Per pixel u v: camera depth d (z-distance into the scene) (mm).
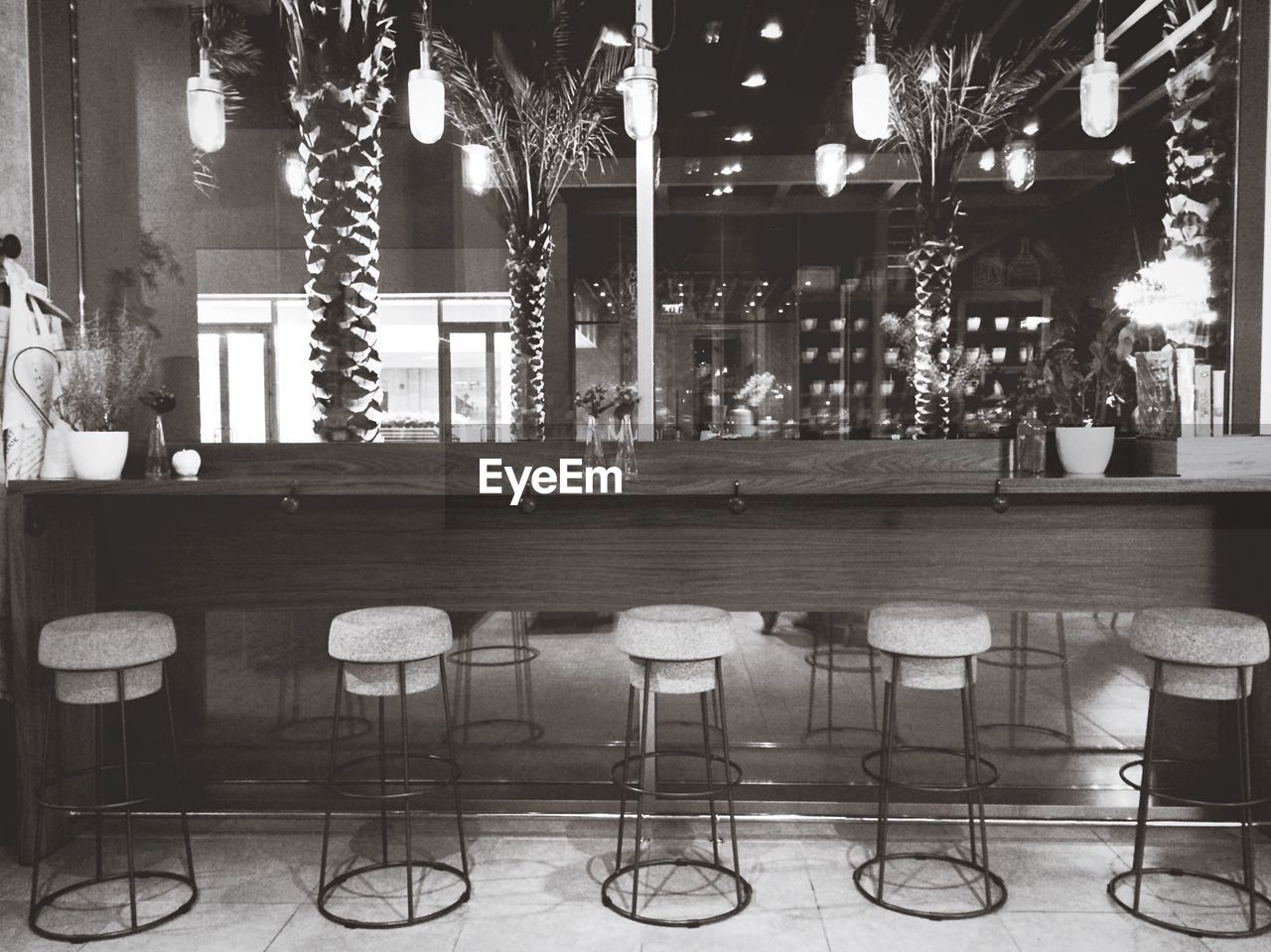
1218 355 3553
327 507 3473
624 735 3391
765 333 8070
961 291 7777
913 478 2986
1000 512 3172
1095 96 3580
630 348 7805
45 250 3564
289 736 3467
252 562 3496
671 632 2586
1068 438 3285
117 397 3404
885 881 2861
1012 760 3344
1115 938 2525
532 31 5801
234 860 3059
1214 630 2566
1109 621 3342
